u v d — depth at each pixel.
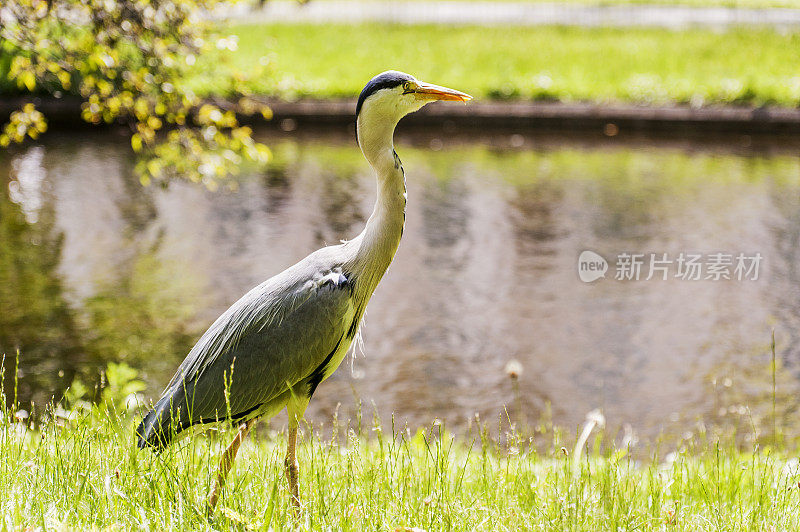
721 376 11.84
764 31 35.69
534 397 11.29
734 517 5.71
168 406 5.87
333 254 6.16
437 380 11.73
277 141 23.61
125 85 10.05
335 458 6.34
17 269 14.73
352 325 6.16
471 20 39.47
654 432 10.30
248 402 5.88
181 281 14.52
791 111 24.38
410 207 18.59
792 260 15.80
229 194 19.06
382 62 29.91
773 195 19.36
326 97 25.58
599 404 11.08
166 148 11.02
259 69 11.66
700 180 20.52
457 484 5.99
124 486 5.32
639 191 19.69
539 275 15.29
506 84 26.86
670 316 13.78
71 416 6.52
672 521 5.48
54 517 4.96
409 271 15.47
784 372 11.96
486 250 16.39
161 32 9.76
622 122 24.69
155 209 17.97
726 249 16.28
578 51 31.89
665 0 48.41
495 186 20.08
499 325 13.44
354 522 5.23
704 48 32.28
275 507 5.30
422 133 24.59
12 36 9.31
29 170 20.08
